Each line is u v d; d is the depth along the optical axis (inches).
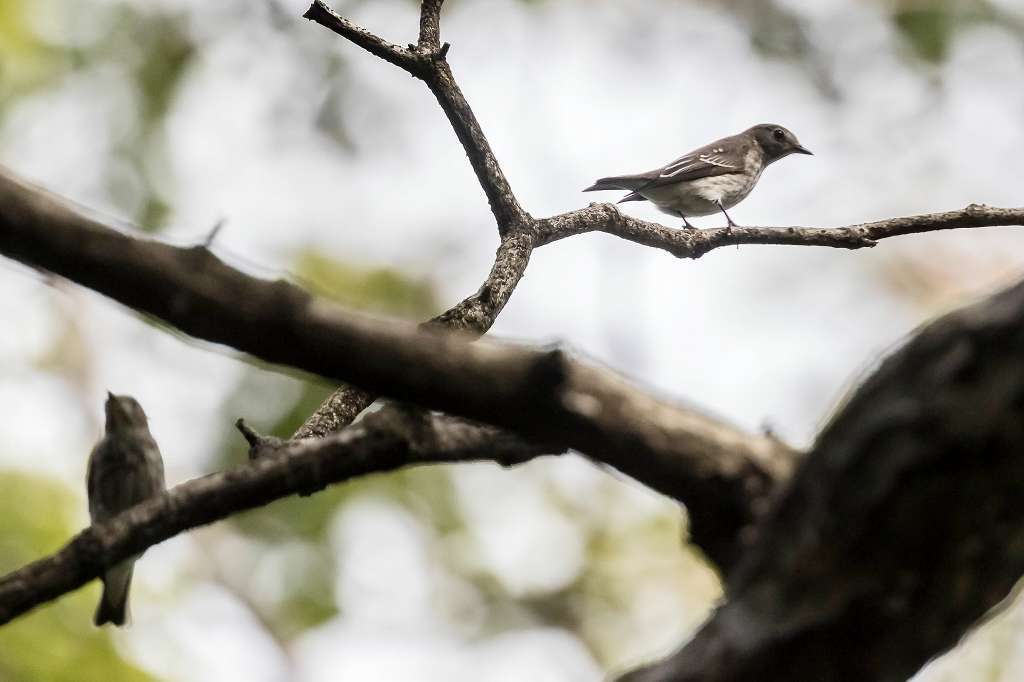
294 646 679.7
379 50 347.3
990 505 166.9
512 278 337.4
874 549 171.5
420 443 205.5
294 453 205.3
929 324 170.9
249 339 165.5
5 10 789.2
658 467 193.2
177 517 206.8
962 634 178.5
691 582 732.7
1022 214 398.6
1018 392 162.7
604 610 727.1
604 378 190.2
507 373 176.1
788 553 176.2
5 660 509.4
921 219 402.3
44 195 156.7
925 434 166.4
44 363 796.6
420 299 764.6
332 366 169.2
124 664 545.3
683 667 182.2
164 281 159.5
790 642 176.1
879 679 177.8
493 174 355.9
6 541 569.6
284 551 681.0
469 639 716.7
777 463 197.3
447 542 711.7
